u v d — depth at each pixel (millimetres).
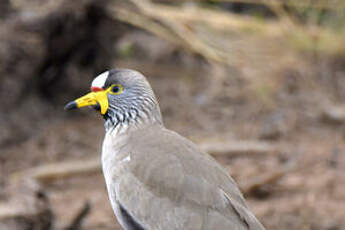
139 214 8812
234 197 8641
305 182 14477
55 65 17094
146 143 9242
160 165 8883
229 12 20109
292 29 19000
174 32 18594
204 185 8641
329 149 15742
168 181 8750
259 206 13797
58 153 15859
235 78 18812
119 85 9789
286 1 19484
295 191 14203
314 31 19078
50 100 17328
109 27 17750
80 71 17625
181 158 8906
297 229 13047
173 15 18500
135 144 9320
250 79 18266
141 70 19266
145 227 8789
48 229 12297
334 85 18641
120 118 9789
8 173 15016
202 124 17172
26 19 16625
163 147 9102
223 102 18156
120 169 9133
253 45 18641
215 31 18766
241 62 18453
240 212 8367
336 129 16781
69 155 15797
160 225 8656
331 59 19391
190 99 18312
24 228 11836
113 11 17625
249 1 19391
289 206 13695
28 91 16906
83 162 15211
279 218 13352
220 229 8320
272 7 19750
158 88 18781
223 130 16875
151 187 8812
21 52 16594
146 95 9797
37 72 16859
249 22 18953
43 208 12258
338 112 16984
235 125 17109
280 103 18000
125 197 8953
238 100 18203
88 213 13289
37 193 12633
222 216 8414
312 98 18125
